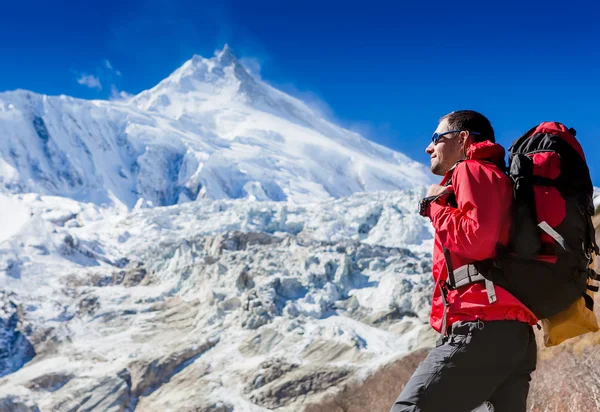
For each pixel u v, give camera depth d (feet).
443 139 8.58
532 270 7.34
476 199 7.30
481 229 7.16
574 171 7.53
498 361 7.38
